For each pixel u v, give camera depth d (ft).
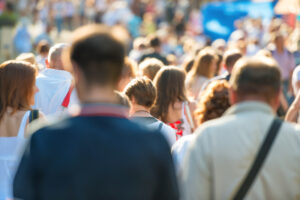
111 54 13.02
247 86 15.79
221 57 46.37
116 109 13.08
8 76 22.22
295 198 15.20
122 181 12.55
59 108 30.37
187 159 15.61
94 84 13.02
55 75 30.68
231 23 105.50
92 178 12.41
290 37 79.56
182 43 108.17
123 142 12.74
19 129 22.03
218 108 20.92
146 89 25.05
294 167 15.16
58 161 12.39
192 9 165.89
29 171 12.48
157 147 13.10
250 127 15.38
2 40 100.07
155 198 13.12
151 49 56.44
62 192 12.31
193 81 39.32
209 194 15.37
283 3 98.12
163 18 161.99
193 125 29.58
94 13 141.49
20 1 142.10
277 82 15.94
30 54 36.76
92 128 12.70
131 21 129.90
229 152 15.12
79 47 13.05
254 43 76.89
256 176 15.06
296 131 15.44
